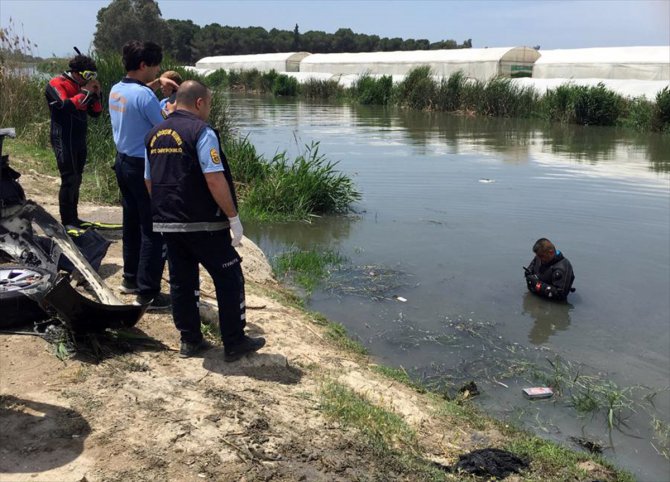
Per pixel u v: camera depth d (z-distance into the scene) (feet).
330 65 146.10
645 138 69.87
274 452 11.21
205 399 12.45
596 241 30.01
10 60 42.83
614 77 96.99
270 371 14.32
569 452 14.07
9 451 10.09
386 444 12.47
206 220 12.73
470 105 99.09
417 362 18.43
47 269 15.48
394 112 98.99
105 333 14.19
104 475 9.86
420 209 35.94
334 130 71.41
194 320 13.98
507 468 12.80
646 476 13.67
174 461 10.45
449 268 26.40
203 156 12.30
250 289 20.90
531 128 78.79
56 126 20.88
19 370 12.48
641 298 23.50
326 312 21.81
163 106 17.52
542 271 23.56
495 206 36.45
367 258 27.66
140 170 15.39
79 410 11.42
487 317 21.72
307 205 35.27
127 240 16.70
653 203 37.17
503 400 16.62
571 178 44.65
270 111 96.63
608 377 17.98
